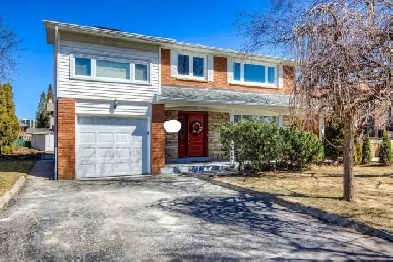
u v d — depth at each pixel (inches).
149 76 529.3
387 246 195.9
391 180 436.1
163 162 538.9
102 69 494.0
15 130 905.5
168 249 189.9
